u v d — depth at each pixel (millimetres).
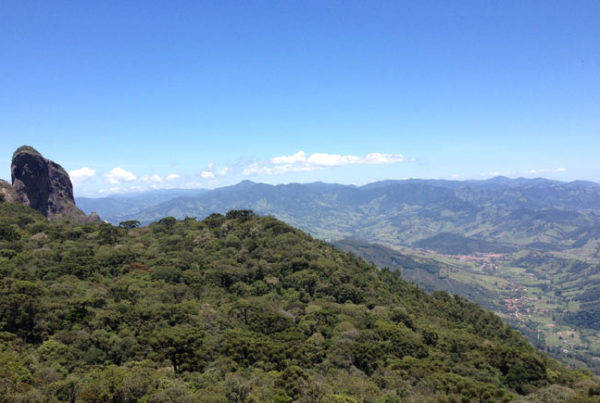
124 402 42562
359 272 133750
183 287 91688
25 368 45781
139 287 86625
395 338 78750
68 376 47844
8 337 54438
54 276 83250
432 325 100812
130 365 52312
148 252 116562
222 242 132250
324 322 84938
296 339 69500
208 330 69250
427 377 61562
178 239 133625
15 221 129375
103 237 127000
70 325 62312
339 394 50062
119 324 65625
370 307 104375
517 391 68125
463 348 84000
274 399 46375
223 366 55125
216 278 103000
